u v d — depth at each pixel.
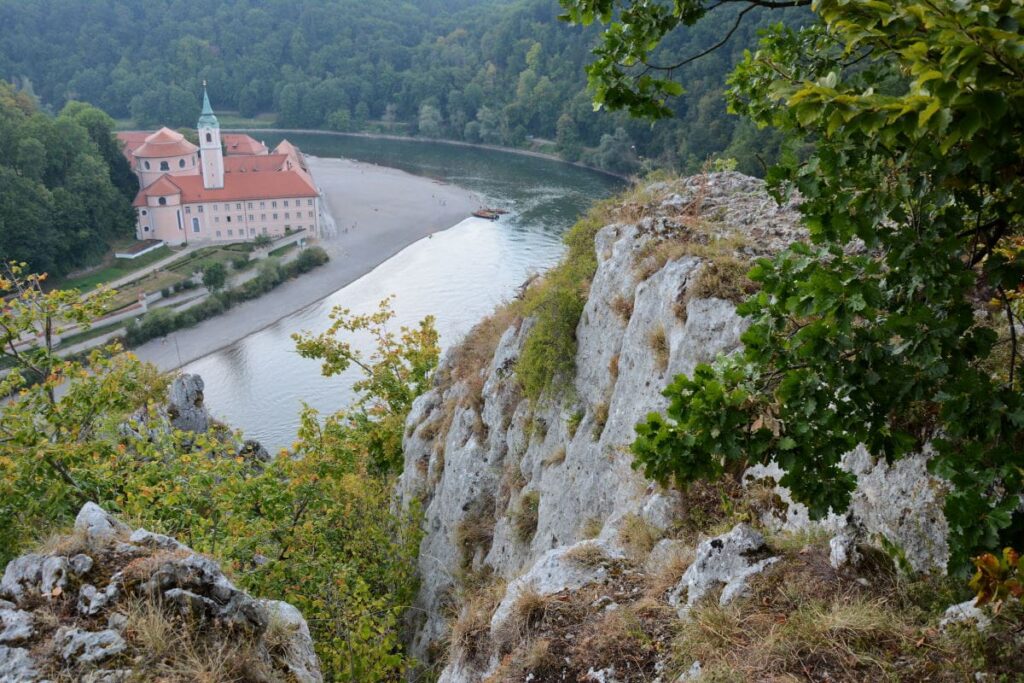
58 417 18.80
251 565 15.87
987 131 4.55
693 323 10.89
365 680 13.02
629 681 6.74
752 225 13.67
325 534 17.53
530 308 16.59
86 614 6.64
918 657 5.71
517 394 16.69
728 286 10.88
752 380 6.12
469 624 8.78
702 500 9.40
